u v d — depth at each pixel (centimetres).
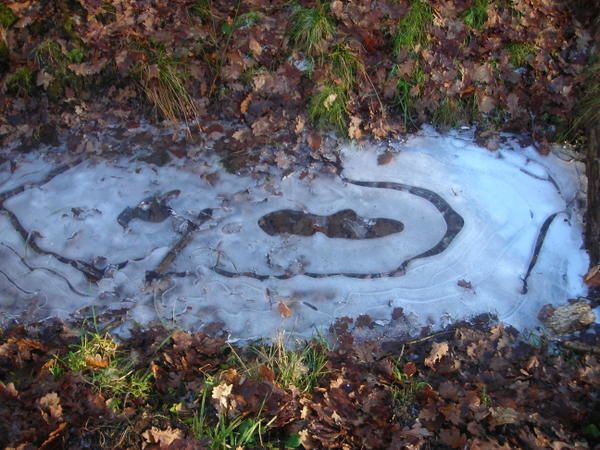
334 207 198
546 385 157
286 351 166
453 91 211
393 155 209
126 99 212
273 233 192
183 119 212
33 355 160
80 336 168
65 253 187
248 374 156
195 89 212
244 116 211
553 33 213
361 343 169
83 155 205
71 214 194
